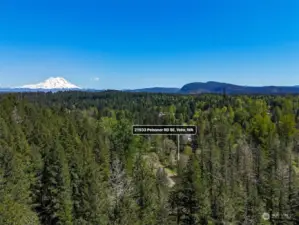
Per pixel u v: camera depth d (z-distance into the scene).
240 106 193.62
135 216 45.22
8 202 38.69
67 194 49.66
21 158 58.31
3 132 68.19
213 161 73.19
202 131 124.50
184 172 58.81
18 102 132.00
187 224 52.56
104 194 50.41
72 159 56.81
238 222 56.72
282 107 180.38
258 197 60.84
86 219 46.06
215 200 53.50
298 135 128.75
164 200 54.50
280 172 69.56
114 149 83.38
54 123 101.00
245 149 92.81
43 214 51.34
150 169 75.00
